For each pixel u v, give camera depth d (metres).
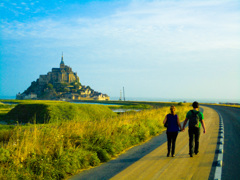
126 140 10.07
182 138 12.06
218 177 5.73
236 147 9.70
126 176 5.89
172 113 8.20
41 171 5.76
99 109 33.34
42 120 25.31
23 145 6.71
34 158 6.15
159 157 7.95
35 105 29.27
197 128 8.07
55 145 7.34
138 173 6.12
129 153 8.75
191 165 6.88
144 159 7.68
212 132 14.51
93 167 6.96
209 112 38.47
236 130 15.48
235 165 6.88
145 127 13.16
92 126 10.23
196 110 8.36
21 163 5.93
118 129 11.09
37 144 7.07
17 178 5.31
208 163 7.11
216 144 10.41
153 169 6.48
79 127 9.67
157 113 21.44
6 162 5.80
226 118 26.06
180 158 7.79
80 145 8.20
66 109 28.72
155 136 13.07
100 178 5.84
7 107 48.16
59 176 5.97
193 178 5.66
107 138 9.12
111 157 8.20
